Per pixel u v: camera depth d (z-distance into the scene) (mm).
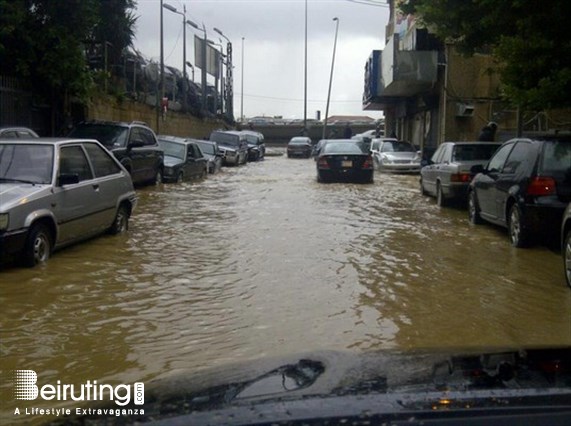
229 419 2289
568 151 10375
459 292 7949
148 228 12391
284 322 6645
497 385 2428
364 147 23984
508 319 6879
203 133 45688
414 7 14188
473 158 15883
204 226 12789
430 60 26672
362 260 9719
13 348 5871
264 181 24234
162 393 2965
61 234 9312
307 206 16328
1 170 9273
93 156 10586
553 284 8398
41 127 19344
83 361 5562
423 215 14852
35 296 7508
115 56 26859
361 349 5828
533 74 11758
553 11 11234
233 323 6598
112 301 7359
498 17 12078
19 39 17188
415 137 35469
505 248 10797
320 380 2729
